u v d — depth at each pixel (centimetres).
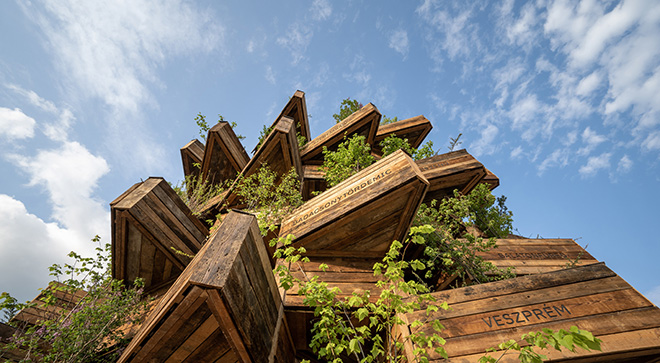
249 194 948
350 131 1173
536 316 434
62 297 734
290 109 1340
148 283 796
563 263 778
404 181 543
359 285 570
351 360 593
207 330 379
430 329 444
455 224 841
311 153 1224
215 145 1146
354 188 620
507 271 712
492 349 346
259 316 403
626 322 407
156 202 733
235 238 381
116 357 573
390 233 616
